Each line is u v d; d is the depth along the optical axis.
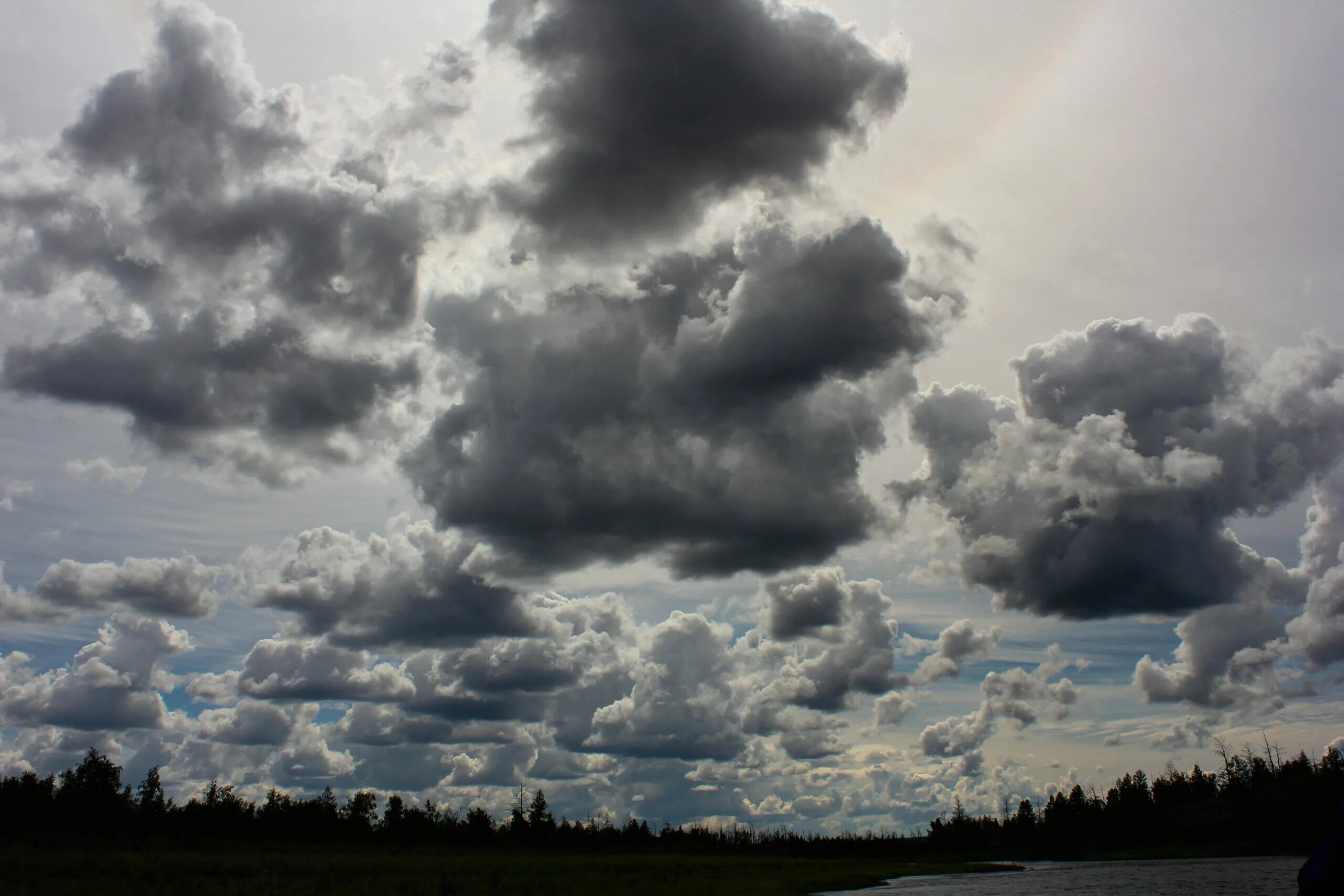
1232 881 85.88
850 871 126.44
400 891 56.41
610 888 65.62
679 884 73.88
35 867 66.31
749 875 97.56
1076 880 93.94
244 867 75.12
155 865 72.19
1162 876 99.38
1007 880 99.25
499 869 92.56
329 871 76.62
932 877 109.00
